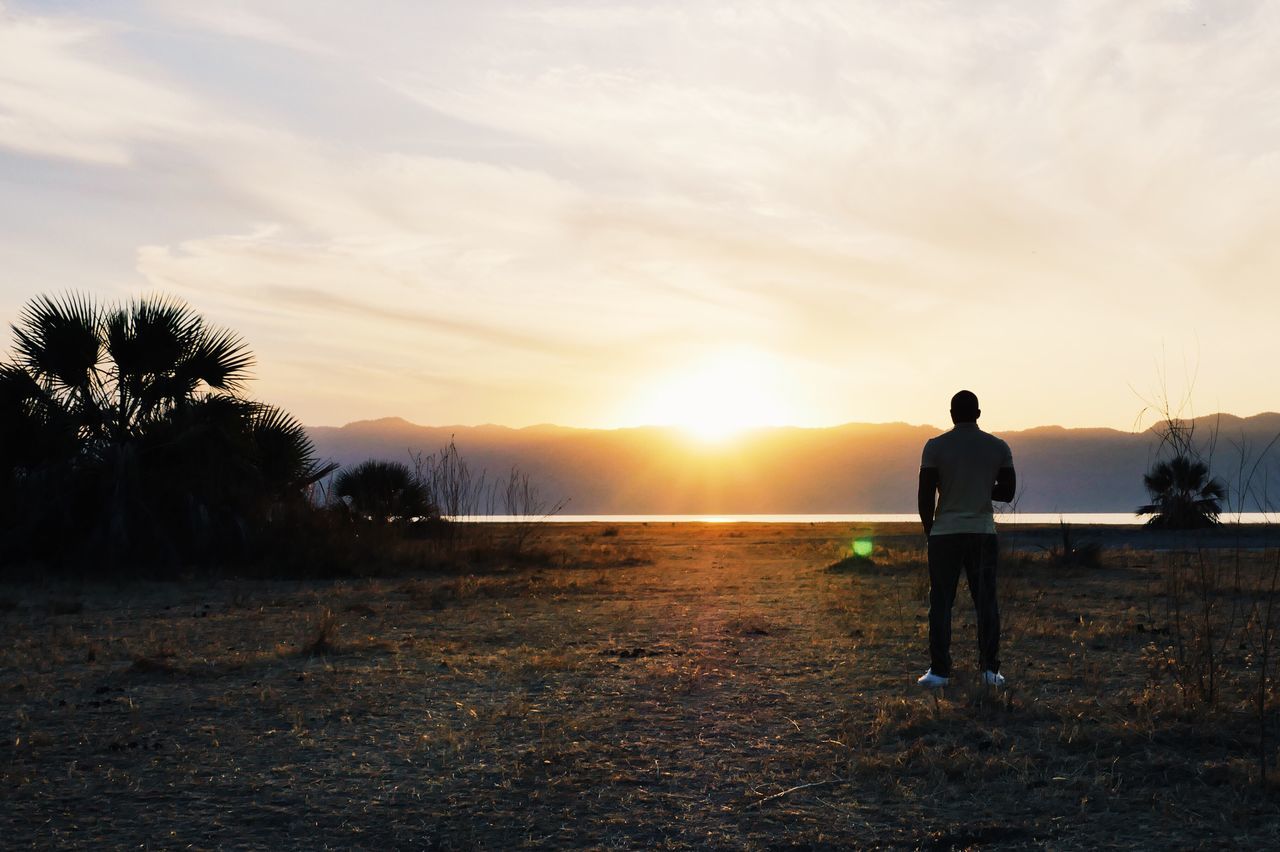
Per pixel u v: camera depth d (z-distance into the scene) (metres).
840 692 6.68
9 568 18.84
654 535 46.94
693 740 5.43
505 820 4.14
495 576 19.48
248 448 21.67
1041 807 4.14
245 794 4.55
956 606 11.49
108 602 14.44
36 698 6.91
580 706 6.36
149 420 20.45
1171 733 5.11
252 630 10.82
